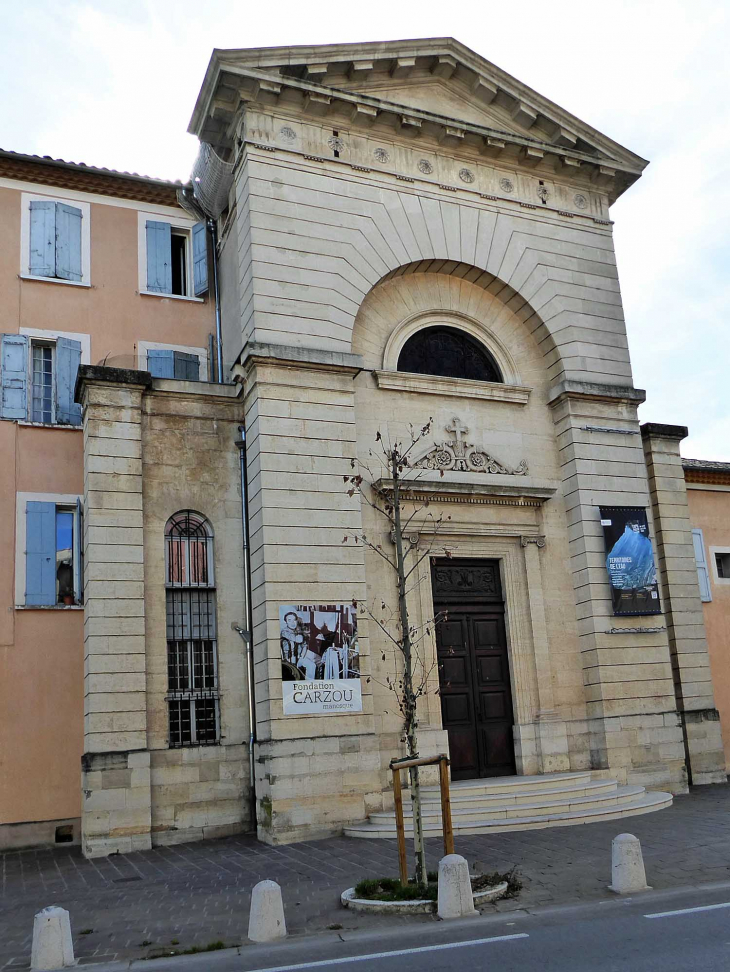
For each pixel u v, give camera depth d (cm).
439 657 1873
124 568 1703
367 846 1439
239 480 1861
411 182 2036
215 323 2195
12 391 1981
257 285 1812
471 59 2102
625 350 2192
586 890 1060
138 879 1311
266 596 1659
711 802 1747
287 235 1867
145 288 2167
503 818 1534
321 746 1617
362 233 1952
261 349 1762
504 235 2120
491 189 2139
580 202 2253
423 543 1891
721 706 2389
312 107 1942
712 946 788
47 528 1928
